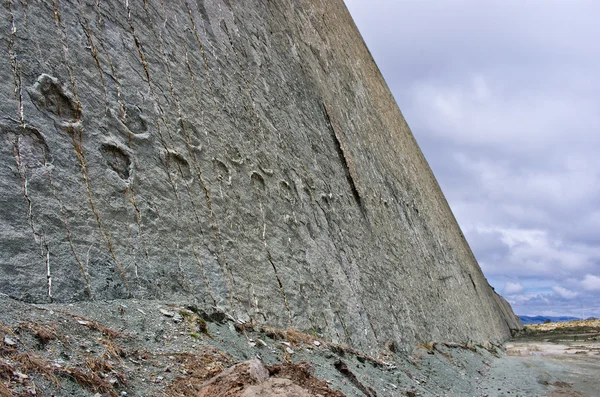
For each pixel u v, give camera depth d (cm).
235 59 876
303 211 856
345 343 750
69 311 370
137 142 541
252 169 752
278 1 1300
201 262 552
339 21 2069
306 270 757
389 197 1532
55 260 396
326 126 1230
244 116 809
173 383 347
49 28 492
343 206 1069
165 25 701
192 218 573
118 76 557
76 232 426
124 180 503
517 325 4538
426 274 1512
